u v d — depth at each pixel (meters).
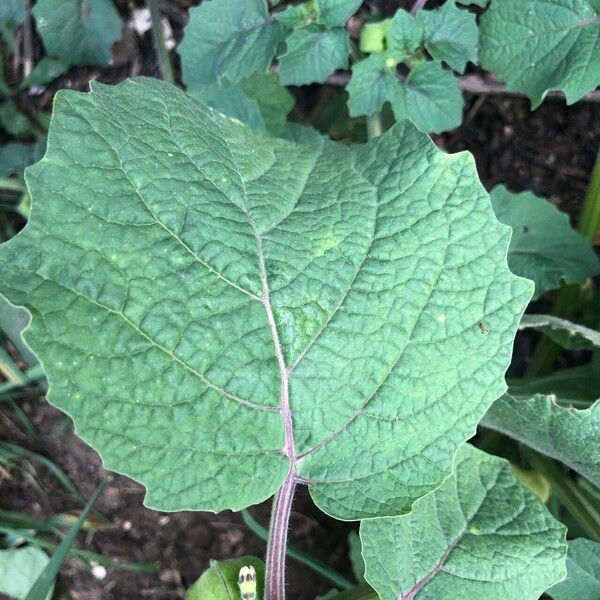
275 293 0.15
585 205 0.25
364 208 0.16
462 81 0.26
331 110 0.27
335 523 0.28
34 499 0.28
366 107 0.22
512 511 0.18
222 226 0.15
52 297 0.13
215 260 0.15
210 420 0.15
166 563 0.28
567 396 0.23
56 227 0.13
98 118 0.14
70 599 0.28
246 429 0.15
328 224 0.15
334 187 0.16
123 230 0.14
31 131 0.28
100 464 0.28
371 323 0.15
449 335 0.15
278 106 0.26
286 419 0.15
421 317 0.15
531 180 0.28
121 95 0.15
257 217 0.15
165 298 0.14
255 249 0.15
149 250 0.14
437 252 0.15
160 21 0.26
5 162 0.26
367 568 0.18
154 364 0.14
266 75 0.25
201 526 0.28
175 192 0.15
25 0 0.27
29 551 0.27
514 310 0.15
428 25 0.21
